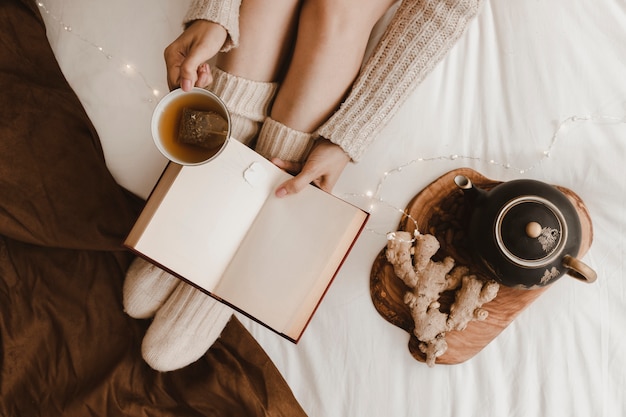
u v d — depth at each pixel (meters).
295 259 0.76
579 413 0.92
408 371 0.93
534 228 0.75
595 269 0.93
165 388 0.97
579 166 0.92
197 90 0.61
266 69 0.81
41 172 0.93
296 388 0.95
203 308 0.90
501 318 0.91
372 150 0.93
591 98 0.92
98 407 0.93
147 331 0.94
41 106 0.94
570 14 0.92
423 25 0.79
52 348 0.95
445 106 0.93
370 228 0.93
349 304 0.94
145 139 0.93
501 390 0.93
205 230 0.74
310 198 0.75
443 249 0.91
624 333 0.92
